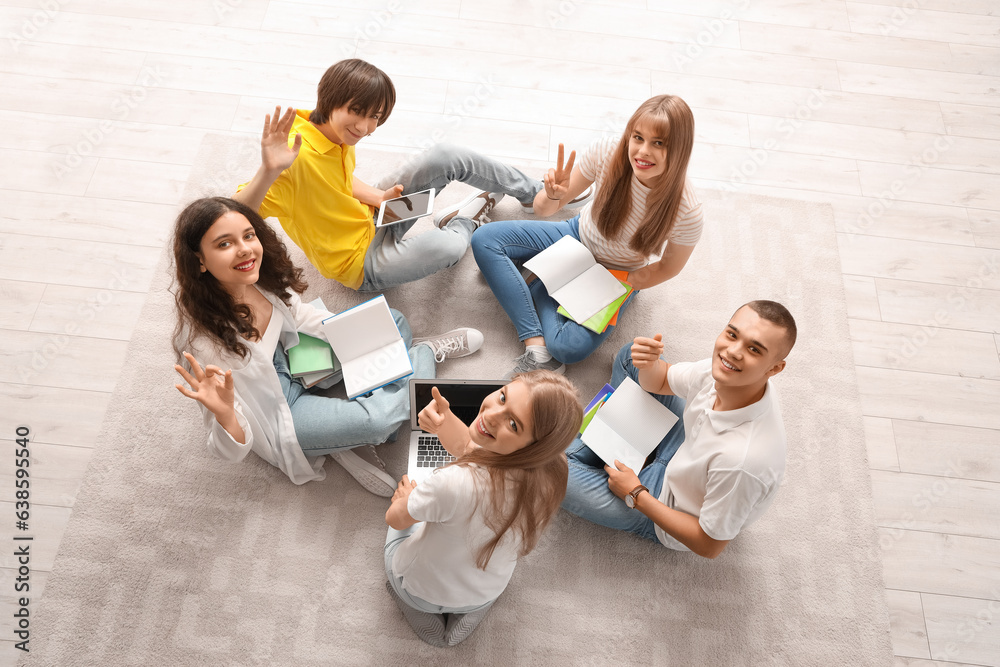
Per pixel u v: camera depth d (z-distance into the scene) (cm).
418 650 197
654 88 308
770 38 325
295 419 207
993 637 208
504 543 154
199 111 286
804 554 216
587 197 274
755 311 163
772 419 174
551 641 201
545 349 236
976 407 245
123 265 252
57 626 193
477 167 247
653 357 197
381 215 230
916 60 322
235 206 179
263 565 206
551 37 318
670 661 200
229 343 187
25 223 256
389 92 200
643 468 210
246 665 193
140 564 203
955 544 221
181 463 218
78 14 303
